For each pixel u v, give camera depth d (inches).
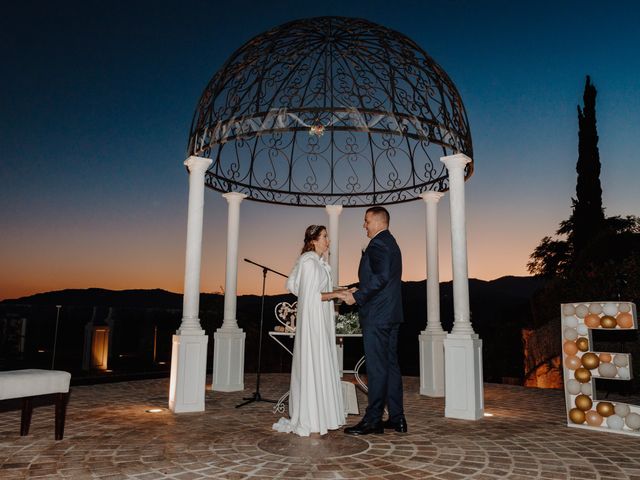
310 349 155.6
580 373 171.9
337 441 143.3
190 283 201.2
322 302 161.0
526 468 118.5
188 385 192.2
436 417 188.7
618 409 162.9
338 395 161.6
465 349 187.6
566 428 169.2
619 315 169.6
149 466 116.0
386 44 213.8
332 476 109.3
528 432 161.6
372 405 155.7
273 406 207.6
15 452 128.0
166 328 435.2
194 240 204.5
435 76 213.9
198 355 195.5
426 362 257.4
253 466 116.5
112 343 394.0
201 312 500.7
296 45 222.4
